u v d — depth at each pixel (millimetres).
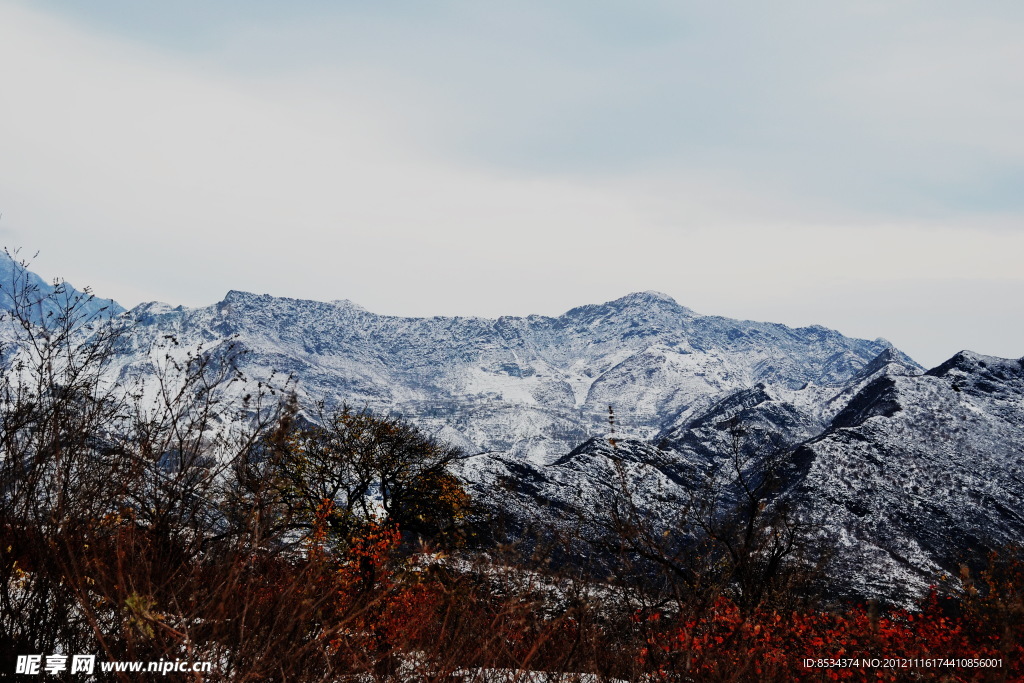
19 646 4922
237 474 5031
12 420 5344
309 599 5055
